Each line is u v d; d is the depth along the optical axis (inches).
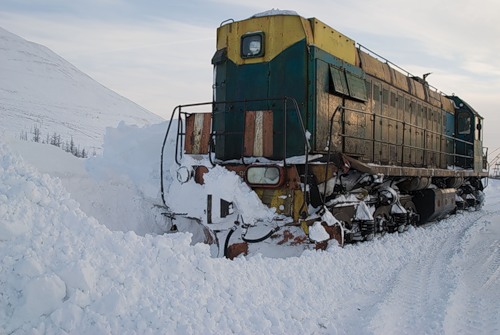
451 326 174.7
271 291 179.3
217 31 318.3
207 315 144.2
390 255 295.9
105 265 138.8
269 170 256.5
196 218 267.4
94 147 2864.2
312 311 180.5
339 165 275.6
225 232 261.4
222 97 307.1
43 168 265.1
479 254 328.2
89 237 149.1
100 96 6835.6
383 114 388.5
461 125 629.0
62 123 4175.7
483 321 184.4
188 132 293.6
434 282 240.8
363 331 164.7
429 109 517.7
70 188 272.8
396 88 424.5
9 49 7263.8
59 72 7175.2
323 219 254.7
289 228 258.2
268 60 294.7
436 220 520.1
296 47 290.0
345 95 317.7
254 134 272.8
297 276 199.0
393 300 206.1
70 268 128.3
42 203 154.7
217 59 309.4
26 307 119.1
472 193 679.7
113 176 310.2
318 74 289.7
